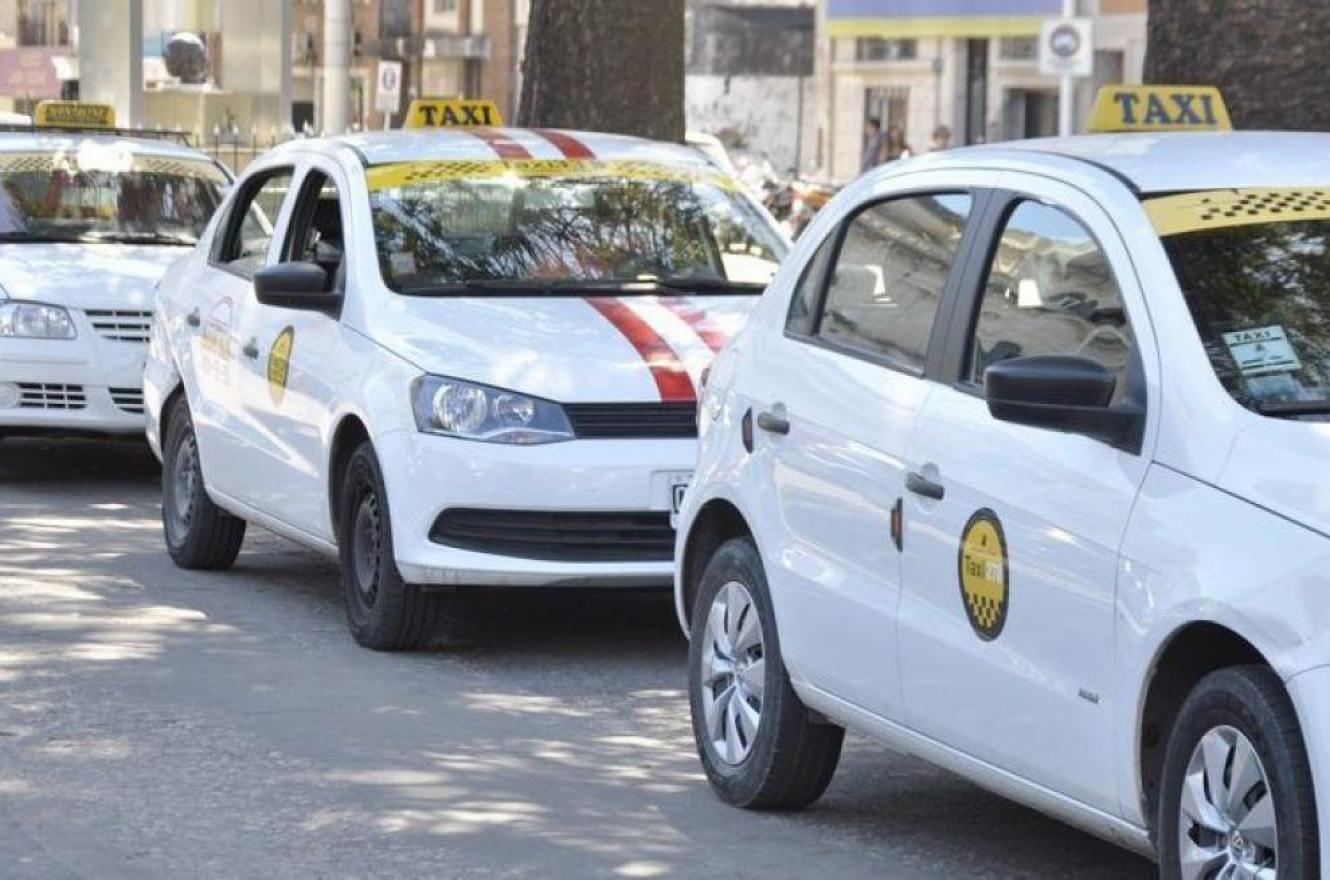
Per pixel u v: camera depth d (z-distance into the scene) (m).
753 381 14.10
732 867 12.92
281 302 19.44
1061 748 11.09
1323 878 9.50
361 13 100.62
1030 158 12.54
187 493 22.59
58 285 27.69
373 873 12.78
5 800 14.23
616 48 31.73
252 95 52.09
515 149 20.95
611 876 12.74
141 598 20.91
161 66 61.28
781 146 86.62
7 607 20.34
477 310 18.81
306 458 19.53
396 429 18.03
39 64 88.31
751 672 13.98
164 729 16.02
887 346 13.02
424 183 20.30
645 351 18.20
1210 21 21.11
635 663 18.53
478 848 13.27
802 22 85.75
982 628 11.63
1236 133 12.90
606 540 17.73
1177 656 10.52
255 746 15.57
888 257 13.32
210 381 21.66
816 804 14.28
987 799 14.45
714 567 14.30
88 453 31.34
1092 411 10.81
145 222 30.00
